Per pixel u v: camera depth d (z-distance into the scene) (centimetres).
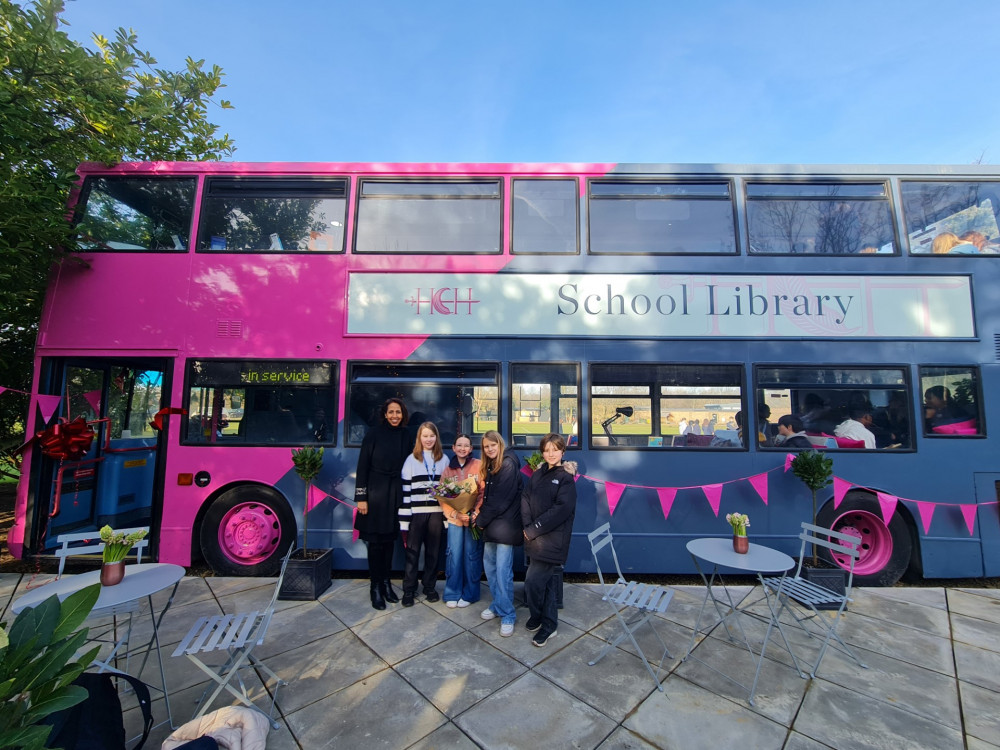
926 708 305
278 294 533
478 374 529
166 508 518
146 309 530
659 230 542
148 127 657
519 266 534
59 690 168
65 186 520
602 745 268
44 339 525
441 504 449
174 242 543
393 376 529
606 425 523
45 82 529
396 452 455
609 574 519
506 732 278
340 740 271
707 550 366
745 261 534
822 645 373
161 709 297
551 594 379
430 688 320
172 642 377
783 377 525
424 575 463
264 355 527
